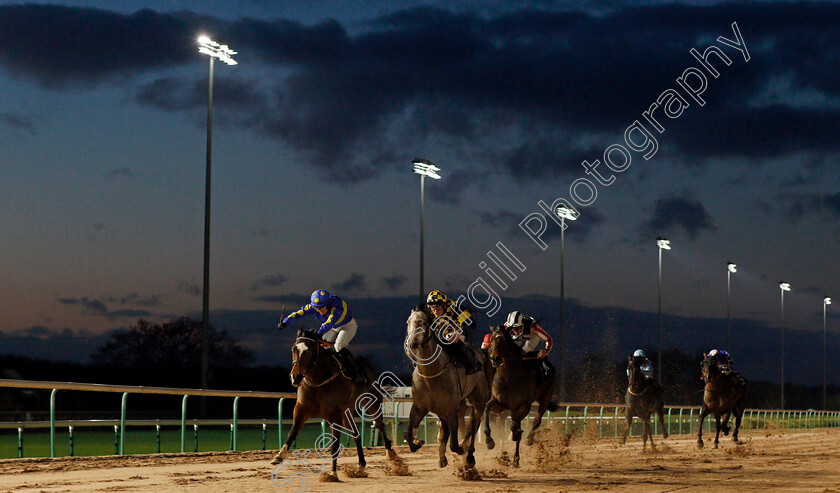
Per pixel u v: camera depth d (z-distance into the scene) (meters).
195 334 49.09
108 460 11.46
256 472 10.37
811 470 11.64
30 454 14.80
